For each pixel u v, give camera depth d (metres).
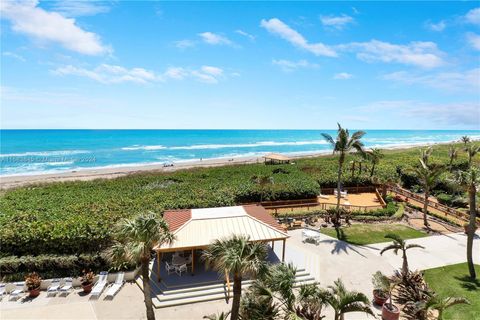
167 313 16.27
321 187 41.50
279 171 49.34
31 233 19.67
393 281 17.70
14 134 195.00
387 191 42.34
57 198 30.48
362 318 15.87
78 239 19.81
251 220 20.94
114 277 19.00
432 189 41.12
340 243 25.70
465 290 18.45
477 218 30.88
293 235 27.28
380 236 27.41
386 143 181.50
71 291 17.94
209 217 20.70
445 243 25.91
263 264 12.19
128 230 12.95
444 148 90.31
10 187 48.19
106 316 15.78
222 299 17.64
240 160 90.38
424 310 14.47
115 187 37.53
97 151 112.38
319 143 167.88
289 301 11.88
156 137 193.88
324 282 19.50
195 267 20.20
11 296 17.25
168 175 46.69
